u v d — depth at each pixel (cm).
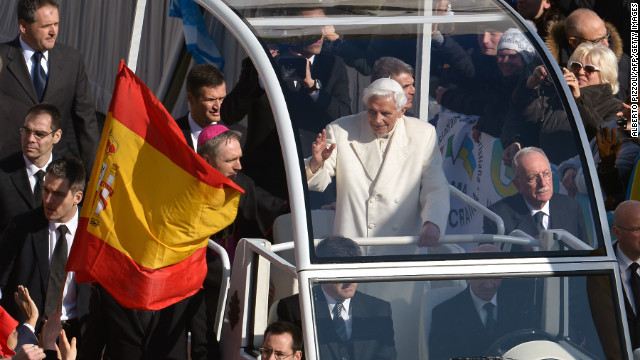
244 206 2364
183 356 2016
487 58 2048
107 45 3184
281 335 1878
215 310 2319
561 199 1956
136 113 1983
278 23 2020
